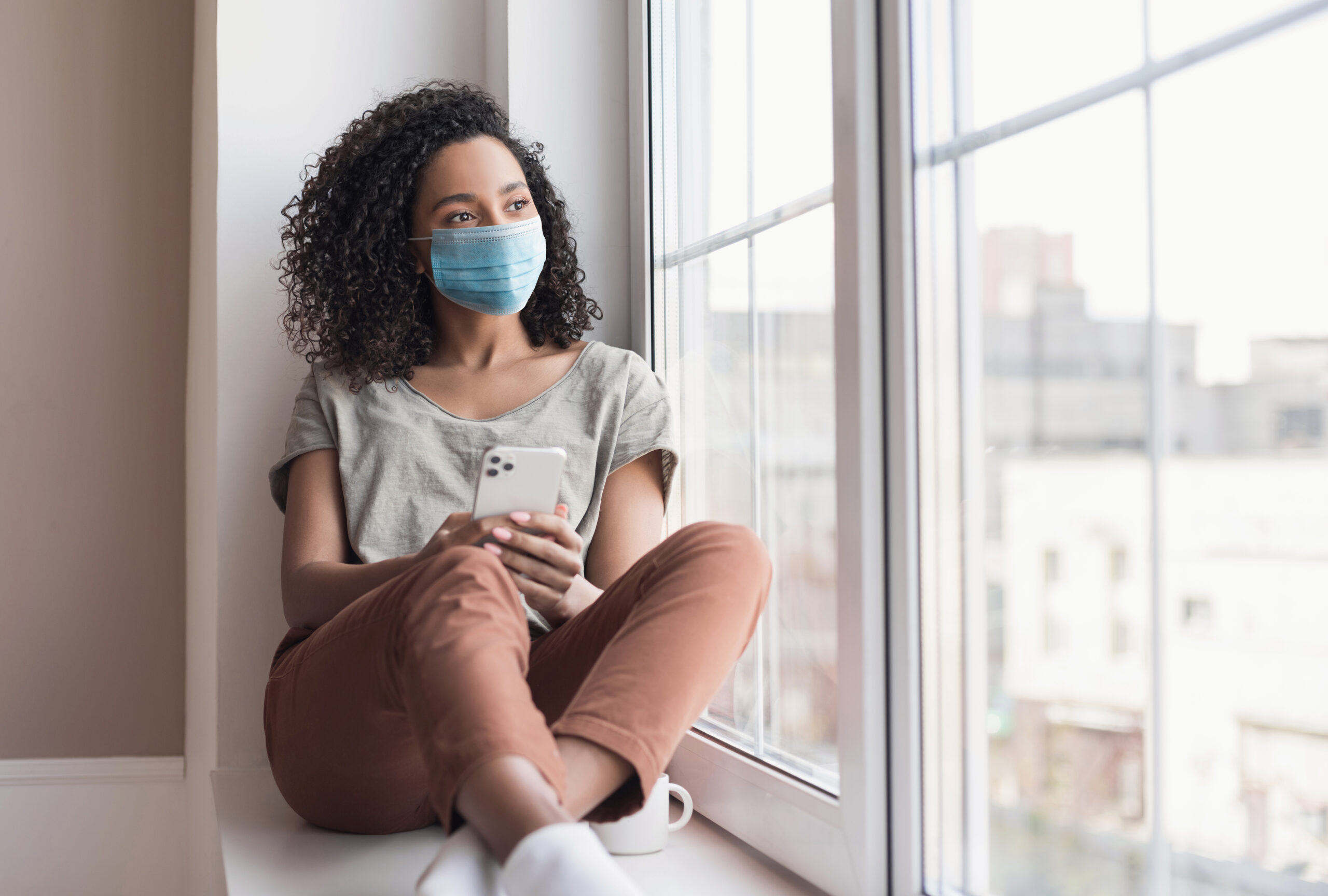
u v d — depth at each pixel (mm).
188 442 2213
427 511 1394
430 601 889
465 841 737
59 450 2184
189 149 2254
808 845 1161
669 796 1480
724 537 967
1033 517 913
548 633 1286
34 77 2191
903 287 1060
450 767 753
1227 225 726
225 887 1142
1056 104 886
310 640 1147
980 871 981
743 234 1443
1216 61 735
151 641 2217
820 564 1229
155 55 2240
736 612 913
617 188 1828
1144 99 797
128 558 2211
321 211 1546
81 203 2207
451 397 1477
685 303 1640
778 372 1341
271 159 1755
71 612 2180
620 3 1842
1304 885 687
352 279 1486
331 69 1799
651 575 980
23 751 2150
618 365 1488
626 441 1445
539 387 1481
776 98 1354
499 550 1091
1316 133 665
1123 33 818
